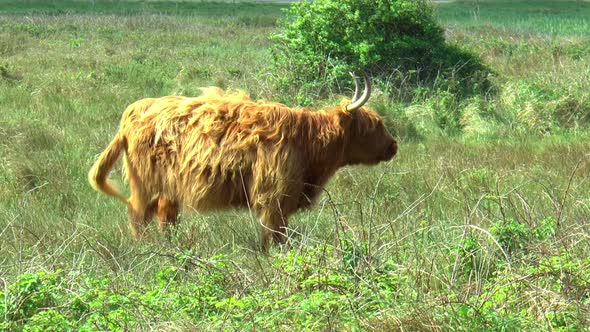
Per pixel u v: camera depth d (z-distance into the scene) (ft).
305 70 81.51
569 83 83.10
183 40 133.80
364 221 38.42
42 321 24.99
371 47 80.23
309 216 40.65
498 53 119.65
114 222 41.45
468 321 23.86
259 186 36.76
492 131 71.56
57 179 49.47
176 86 86.53
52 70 94.84
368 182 49.32
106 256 35.73
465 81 85.35
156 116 37.55
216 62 104.68
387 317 24.49
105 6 217.77
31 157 53.11
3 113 69.31
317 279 27.30
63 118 69.10
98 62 102.27
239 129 36.68
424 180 50.34
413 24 85.20
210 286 28.27
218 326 24.50
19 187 48.55
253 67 96.63
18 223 40.09
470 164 56.80
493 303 25.98
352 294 26.30
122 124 38.52
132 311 25.88
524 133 71.56
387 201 43.47
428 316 24.17
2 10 198.18
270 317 24.82
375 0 83.20
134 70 94.79
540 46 120.78
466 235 32.76
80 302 26.53
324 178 38.58
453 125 73.36
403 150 62.69
